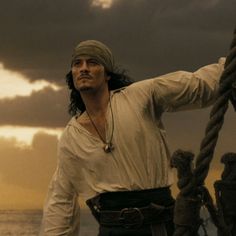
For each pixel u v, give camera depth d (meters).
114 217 4.22
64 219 4.74
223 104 3.11
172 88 4.13
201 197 3.20
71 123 4.45
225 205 3.59
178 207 3.18
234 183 3.53
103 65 4.23
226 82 3.10
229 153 3.62
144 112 4.23
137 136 4.19
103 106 4.30
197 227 3.21
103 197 4.30
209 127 3.11
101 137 4.30
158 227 4.17
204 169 3.10
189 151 3.19
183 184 3.16
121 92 4.32
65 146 4.44
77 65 4.24
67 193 4.68
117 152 4.22
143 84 4.27
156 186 4.19
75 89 4.54
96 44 4.23
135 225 4.17
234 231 3.56
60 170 4.60
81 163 4.40
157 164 4.21
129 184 4.19
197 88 3.99
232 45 3.09
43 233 4.80
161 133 4.29
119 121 4.22
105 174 4.27
